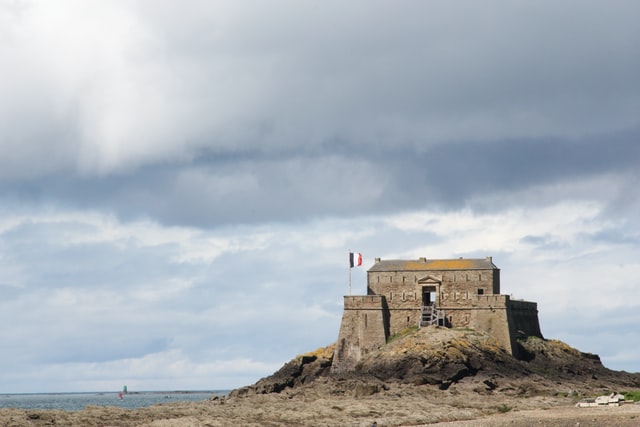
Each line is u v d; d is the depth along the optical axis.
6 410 156.12
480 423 146.12
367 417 160.62
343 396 195.88
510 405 177.00
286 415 159.75
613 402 173.25
